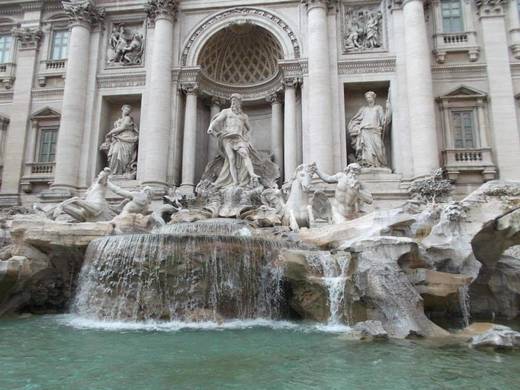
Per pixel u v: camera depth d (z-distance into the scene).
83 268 12.70
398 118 22.27
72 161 23.34
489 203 12.38
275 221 17.03
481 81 23.08
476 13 24.05
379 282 9.38
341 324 10.09
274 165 23.22
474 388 5.43
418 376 5.90
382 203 21.17
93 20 25.50
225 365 6.46
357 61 23.11
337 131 22.31
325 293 10.51
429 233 12.55
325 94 22.12
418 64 21.75
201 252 11.52
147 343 8.06
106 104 25.42
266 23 24.25
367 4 24.23
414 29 22.22
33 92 26.31
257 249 12.08
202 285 11.33
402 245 10.23
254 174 21.44
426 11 24.31
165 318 11.02
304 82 23.03
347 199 15.01
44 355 7.08
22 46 27.02
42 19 27.33
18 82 26.48
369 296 9.47
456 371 6.14
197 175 24.75
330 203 17.59
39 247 13.08
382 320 9.19
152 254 11.55
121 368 6.29
